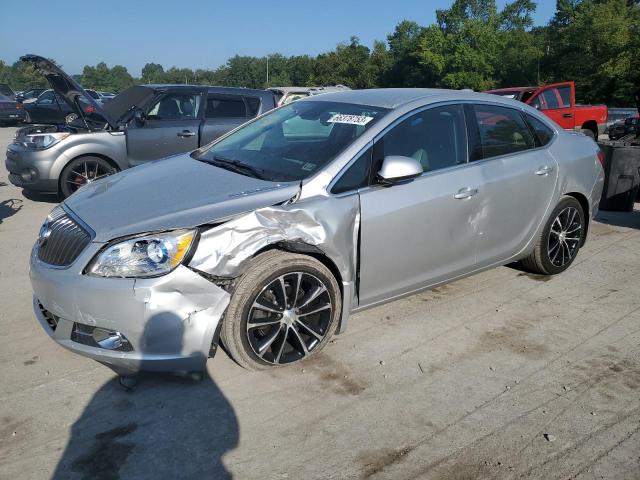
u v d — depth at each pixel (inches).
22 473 98.5
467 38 2206.0
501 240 169.5
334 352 142.1
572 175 186.9
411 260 147.3
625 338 153.7
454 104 160.7
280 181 134.7
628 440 111.7
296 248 125.0
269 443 108.1
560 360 141.8
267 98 349.7
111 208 127.0
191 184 136.8
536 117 183.8
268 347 127.6
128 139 306.3
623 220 281.0
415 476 100.5
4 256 212.5
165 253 113.3
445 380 131.4
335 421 115.2
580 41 1726.1
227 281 120.3
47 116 841.5
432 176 149.3
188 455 104.2
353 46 3395.7
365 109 153.3
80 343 118.1
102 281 112.6
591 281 194.5
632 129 665.6
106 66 5816.9
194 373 123.6
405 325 158.1
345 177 135.4
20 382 125.4
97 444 106.4
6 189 351.3
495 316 165.5
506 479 100.4
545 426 115.3
